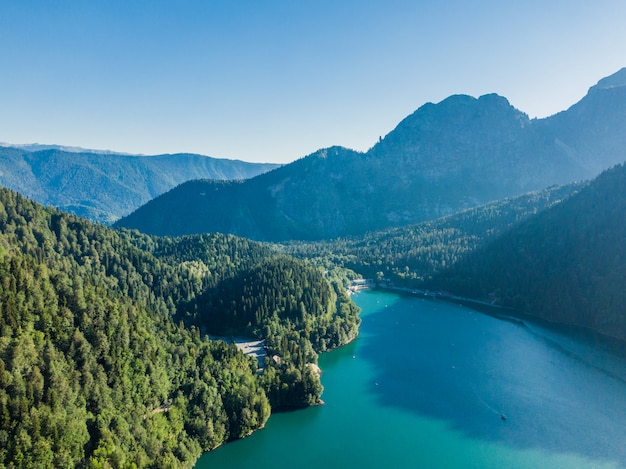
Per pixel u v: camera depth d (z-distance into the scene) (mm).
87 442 115000
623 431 160000
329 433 160375
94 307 150875
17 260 150000
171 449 130625
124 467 112688
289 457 146375
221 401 154500
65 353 130375
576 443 153125
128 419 127000
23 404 107812
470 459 145500
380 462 144125
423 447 152000
